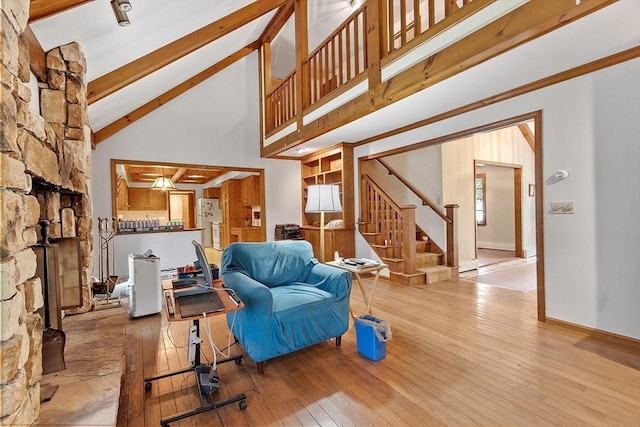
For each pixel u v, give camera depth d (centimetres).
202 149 589
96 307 271
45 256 162
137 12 228
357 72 353
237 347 266
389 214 512
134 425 171
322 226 338
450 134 379
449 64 249
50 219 221
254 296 217
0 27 103
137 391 202
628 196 251
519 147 677
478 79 285
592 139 269
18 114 126
